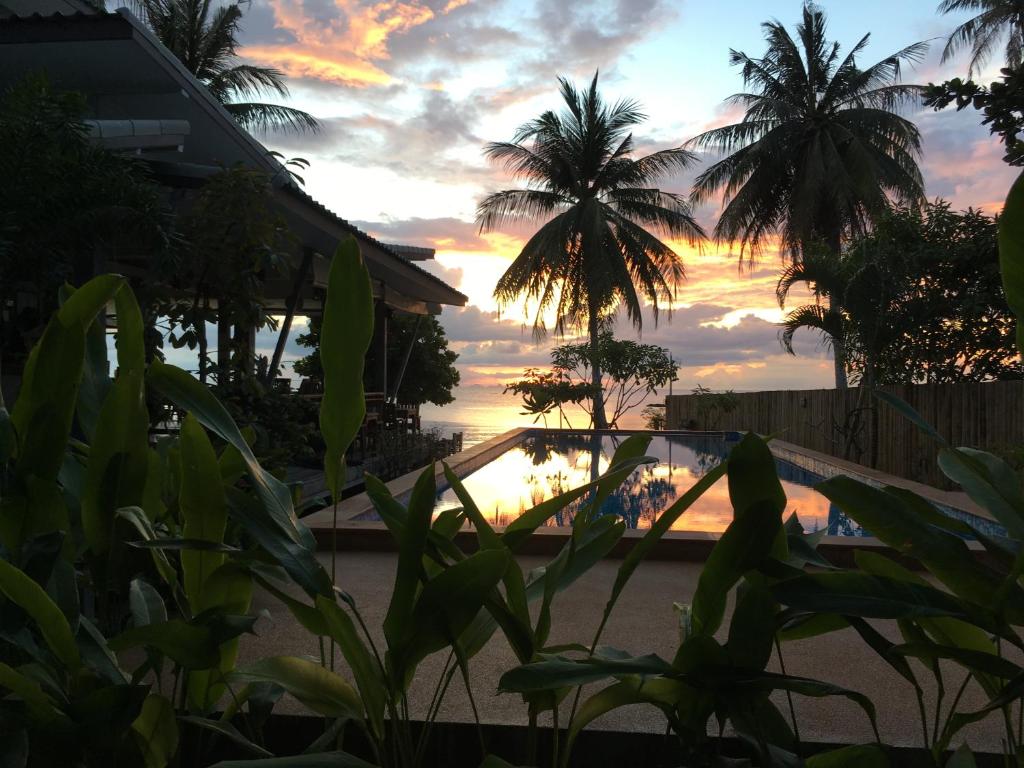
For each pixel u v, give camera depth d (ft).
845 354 34.32
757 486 2.98
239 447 3.20
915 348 30.48
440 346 65.21
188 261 13.65
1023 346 2.70
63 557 3.56
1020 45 44.27
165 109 19.53
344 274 3.43
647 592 9.39
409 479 17.92
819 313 33.40
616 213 66.95
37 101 13.00
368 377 36.09
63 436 3.27
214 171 16.58
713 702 3.12
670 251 66.49
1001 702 2.76
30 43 16.15
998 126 11.98
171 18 54.60
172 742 3.27
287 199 19.74
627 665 2.76
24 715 2.86
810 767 3.19
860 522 3.03
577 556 3.46
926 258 29.14
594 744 4.82
